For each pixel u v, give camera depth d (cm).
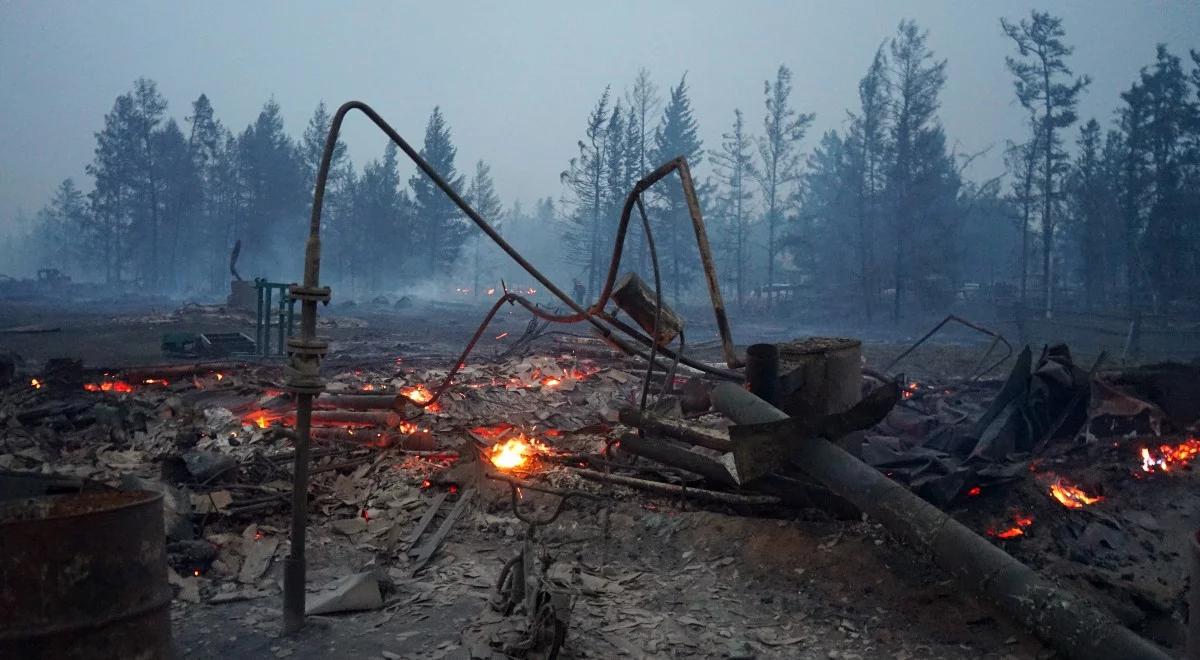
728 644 449
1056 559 573
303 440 452
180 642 432
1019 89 4919
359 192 8306
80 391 1130
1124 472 745
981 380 1259
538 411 1155
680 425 672
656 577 545
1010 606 428
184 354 1853
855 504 522
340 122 477
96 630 322
